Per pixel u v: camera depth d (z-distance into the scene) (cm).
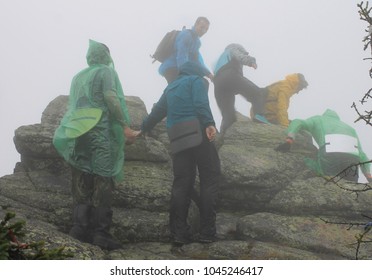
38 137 898
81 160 800
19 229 557
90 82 811
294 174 928
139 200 842
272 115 1063
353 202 871
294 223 837
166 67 1038
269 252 784
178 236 812
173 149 823
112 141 807
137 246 809
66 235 749
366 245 809
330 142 942
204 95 826
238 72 1049
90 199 807
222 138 986
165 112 854
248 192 898
